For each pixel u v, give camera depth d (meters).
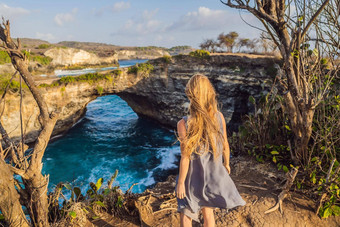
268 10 2.71
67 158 18.92
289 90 3.01
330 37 2.62
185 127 1.67
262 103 4.43
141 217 2.74
